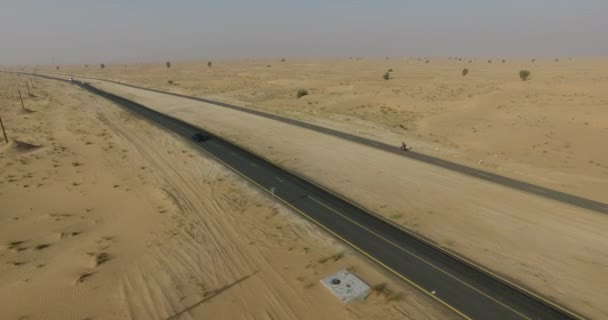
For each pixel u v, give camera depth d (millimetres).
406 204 31016
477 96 81062
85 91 114000
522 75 110938
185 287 20094
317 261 22641
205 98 95812
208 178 37469
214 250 23922
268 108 78875
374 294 19500
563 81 103562
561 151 44000
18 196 32375
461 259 22891
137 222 27781
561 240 24891
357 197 32594
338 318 17672
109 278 20828
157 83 138500
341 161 42531
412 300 19094
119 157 44562
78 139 52938
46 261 22516
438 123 59875
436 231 26484
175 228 26844
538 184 34375
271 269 21812
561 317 17906
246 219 28438
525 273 21438
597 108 62031
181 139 53281
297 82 126312
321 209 30188
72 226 27156
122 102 89688
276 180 36781
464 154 44219
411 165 40594
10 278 20734
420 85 107250
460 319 17750
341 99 85688
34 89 120562
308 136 54000
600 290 19812
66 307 18391
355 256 23250
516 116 61219
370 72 168750
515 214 28703
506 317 17906
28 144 47562
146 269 21734
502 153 44406
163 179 37125
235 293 19578
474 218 28297
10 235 25625
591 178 35531
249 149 47688
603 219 27422
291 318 17703
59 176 37781
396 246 24438
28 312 18000
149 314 17969
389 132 55625
